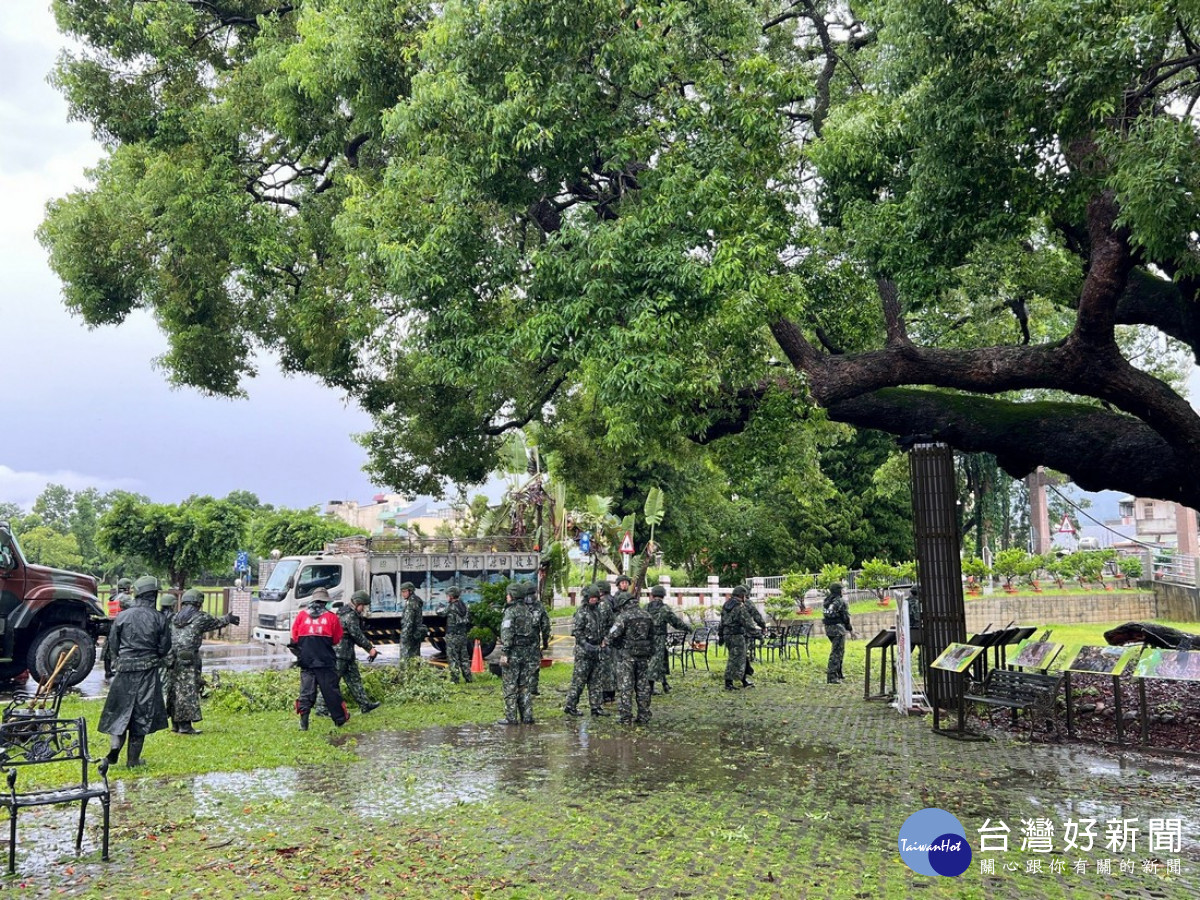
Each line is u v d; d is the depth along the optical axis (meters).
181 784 9.17
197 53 18.45
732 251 10.99
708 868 6.40
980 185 10.41
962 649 11.78
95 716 13.16
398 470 20.89
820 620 29.14
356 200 13.88
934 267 11.16
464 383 12.59
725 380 13.86
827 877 6.21
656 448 16.34
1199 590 30.91
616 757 10.37
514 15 11.91
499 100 12.15
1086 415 12.67
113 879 6.32
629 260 11.44
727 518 43.88
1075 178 9.99
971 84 9.88
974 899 5.80
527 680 13.06
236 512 31.88
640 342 10.90
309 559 20.55
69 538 71.19
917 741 11.23
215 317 18.95
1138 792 8.48
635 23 12.40
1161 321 12.98
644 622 12.94
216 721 13.13
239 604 28.59
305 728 12.45
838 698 15.32
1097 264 10.35
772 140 12.41
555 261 11.63
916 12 9.85
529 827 7.48
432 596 21.12
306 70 14.80
